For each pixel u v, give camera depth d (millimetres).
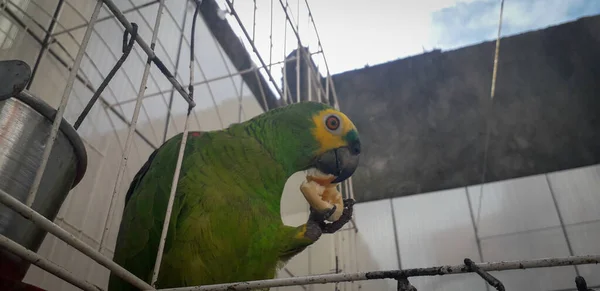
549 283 2691
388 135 3689
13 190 654
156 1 2000
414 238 3113
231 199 1094
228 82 2566
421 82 3883
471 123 3572
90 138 1545
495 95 3625
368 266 3031
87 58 1613
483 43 3883
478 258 2922
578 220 2883
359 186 3469
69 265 1384
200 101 2246
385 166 3527
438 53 3965
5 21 1321
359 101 3922
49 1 1505
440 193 3289
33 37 1411
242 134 1271
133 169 1760
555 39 3707
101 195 1561
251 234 1085
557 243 2832
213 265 1012
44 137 722
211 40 2471
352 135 1450
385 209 3299
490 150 3385
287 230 1177
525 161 3254
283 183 1269
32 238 691
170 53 2078
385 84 3955
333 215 1333
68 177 776
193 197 1060
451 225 3115
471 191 3236
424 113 3729
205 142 1194
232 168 1163
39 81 1387
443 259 2973
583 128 3277
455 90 3766
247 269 1053
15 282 591
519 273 2771
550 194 3047
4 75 649
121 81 1773
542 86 3557
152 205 1056
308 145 1360
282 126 1355
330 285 2838
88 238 1467
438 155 3484
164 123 1998
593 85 3439
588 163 3107
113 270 645
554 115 3398
